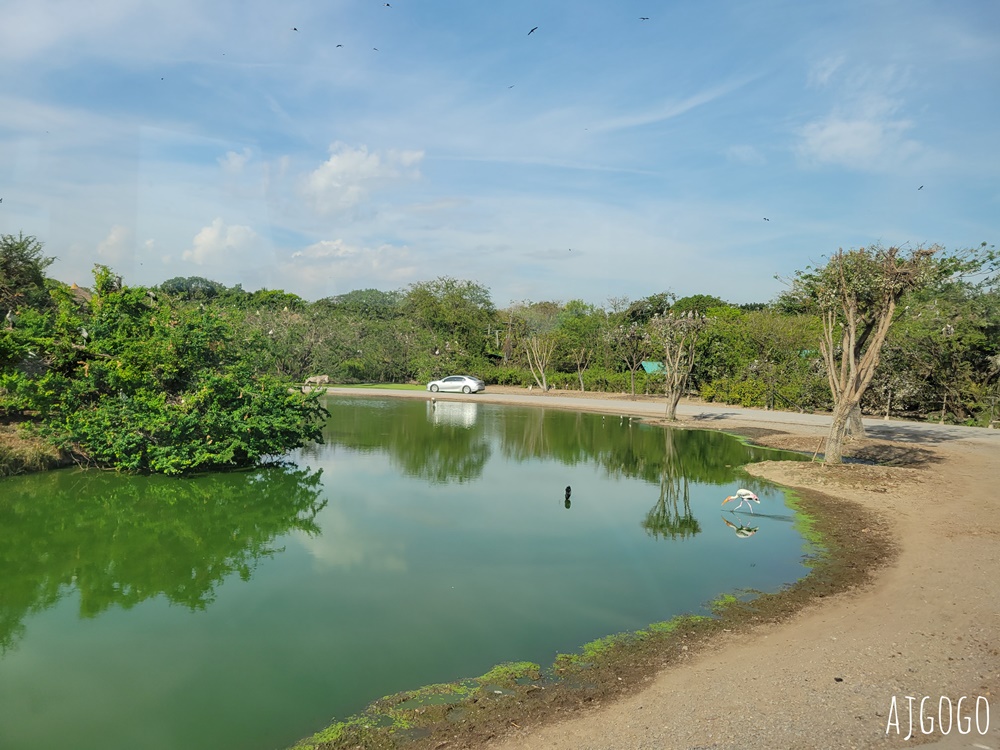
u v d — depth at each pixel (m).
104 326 12.94
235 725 4.41
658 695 4.66
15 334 12.69
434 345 47.00
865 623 5.89
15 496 10.87
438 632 5.88
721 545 8.60
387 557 8.05
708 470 14.33
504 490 12.02
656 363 41.62
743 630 5.89
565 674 5.08
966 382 24.67
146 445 12.23
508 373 45.75
